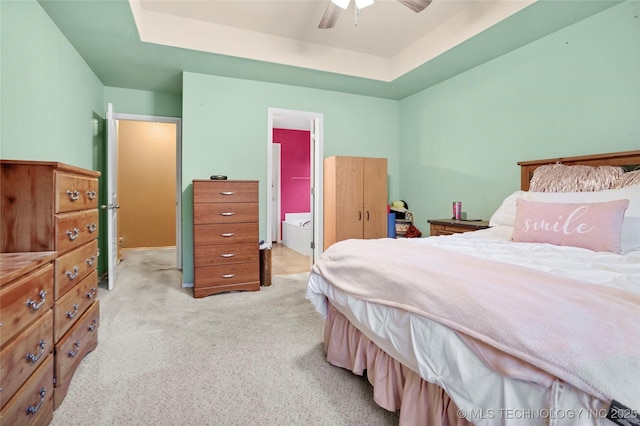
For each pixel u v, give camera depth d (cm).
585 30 235
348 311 152
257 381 161
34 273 117
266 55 308
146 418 134
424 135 397
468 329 87
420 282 111
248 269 317
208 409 139
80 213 167
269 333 220
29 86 197
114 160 341
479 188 324
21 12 188
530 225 187
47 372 127
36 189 135
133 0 225
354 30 303
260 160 369
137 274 392
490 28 249
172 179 584
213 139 347
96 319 194
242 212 313
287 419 133
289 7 264
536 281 98
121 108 384
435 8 267
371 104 427
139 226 567
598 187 193
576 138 241
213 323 237
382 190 397
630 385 58
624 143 215
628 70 212
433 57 304
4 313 97
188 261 338
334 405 142
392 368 133
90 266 183
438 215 377
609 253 153
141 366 175
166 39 271
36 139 206
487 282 99
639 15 207
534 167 257
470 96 332
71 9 217
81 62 294
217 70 331
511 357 77
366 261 144
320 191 405
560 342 70
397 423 130
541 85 265
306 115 391
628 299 83
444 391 103
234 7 263
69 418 133
